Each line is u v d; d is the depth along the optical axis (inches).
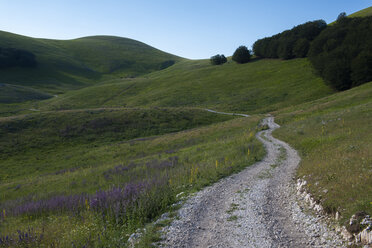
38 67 6289.4
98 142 1908.2
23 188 985.5
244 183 464.8
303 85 3228.3
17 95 4200.3
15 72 5723.4
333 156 475.5
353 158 403.5
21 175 1333.7
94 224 297.6
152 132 2155.5
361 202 251.3
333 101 1769.2
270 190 412.2
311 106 1993.1
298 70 3828.7
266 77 3969.0
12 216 495.5
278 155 718.5
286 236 257.1
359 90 1915.6
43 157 1612.9
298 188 390.0
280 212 321.4
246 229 277.3
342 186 304.8
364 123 820.0
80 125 2166.6
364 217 227.1
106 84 5354.3
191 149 1162.6
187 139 1589.6
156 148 1521.9
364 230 212.2
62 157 1594.5
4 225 433.7
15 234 302.2
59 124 2169.0
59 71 6486.2
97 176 960.9
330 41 3051.2
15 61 5994.1
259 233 265.9
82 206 422.6
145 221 313.1
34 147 1763.0
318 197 314.7
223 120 2490.2
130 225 291.7
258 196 384.8
